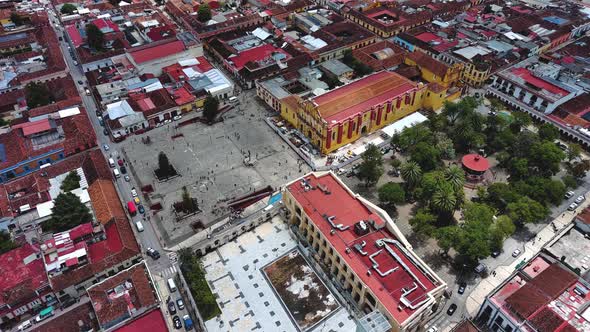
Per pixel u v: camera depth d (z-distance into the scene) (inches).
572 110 7293.3
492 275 4827.8
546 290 4015.8
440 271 4872.0
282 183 6112.2
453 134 6648.6
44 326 4136.3
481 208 5073.8
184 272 4537.4
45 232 5088.6
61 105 7145.7
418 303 3919.8
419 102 7662.4
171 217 5536.4
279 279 4712.1
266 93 7706.7
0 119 7037.4
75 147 6476.4
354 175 6279.5
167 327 3924.7
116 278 4266.7
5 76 7859.3
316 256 4864.7
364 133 7126.0
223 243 5078.7
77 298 4576.8
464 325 3873.0
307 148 6756.9
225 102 7819.9
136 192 5880.9
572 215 5629.9
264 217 5359.3
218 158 6550.2
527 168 5940.0
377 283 4128.9
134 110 7150.6
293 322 4318.4
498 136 6565.0
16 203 5423.2
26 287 4306.1
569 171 6210.6
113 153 6574.8
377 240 4517.7
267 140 6978.4
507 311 3988.7
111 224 5044.3
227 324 4276.6
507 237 5039.4
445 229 4837.6
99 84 7785.4
